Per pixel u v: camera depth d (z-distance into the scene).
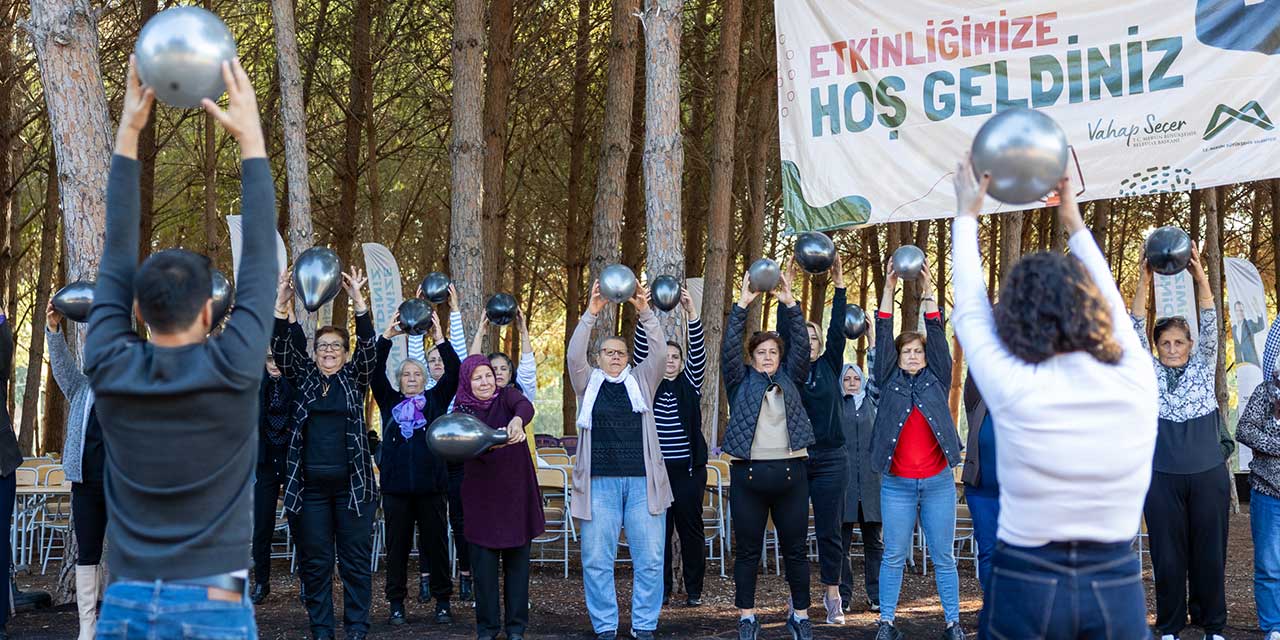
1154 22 7.99
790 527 6.71
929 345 6.73
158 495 2.71
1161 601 6.41
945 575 6.66
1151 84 7.99
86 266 7.36
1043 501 2.88
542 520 6.79
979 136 3.25
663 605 8.30
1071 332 2.87
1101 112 8.10
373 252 12.74
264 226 2.94
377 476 10.03
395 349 12.42
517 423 6.50
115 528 2.75
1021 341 2.91
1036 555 2.90
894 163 8.53
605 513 6.89
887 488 6.73
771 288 6.93
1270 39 7.76
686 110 20.00
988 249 24.62
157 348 2.77
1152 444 2.92
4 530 6.62
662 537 6.96
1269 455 6.57
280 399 8.02
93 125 7.42
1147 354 3.08
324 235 21.44
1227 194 21.80
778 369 6.83
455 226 11.34
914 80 8.50
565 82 19.23
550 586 9.45
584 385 7.02
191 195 21.86
